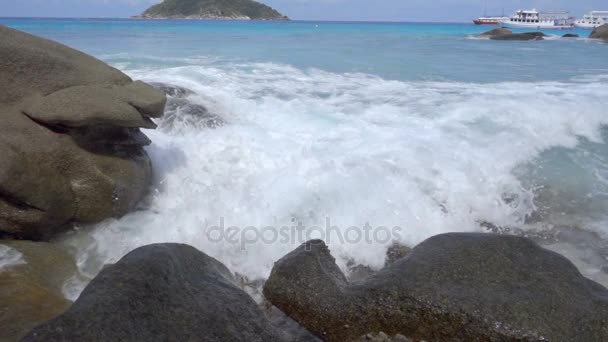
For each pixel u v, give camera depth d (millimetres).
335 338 3273
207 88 9445
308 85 10828
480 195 6223
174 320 2805
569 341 2879
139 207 5680
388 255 5023
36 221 4688
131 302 2797
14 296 3506
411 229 5445
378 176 6129
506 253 3518
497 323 2959
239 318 2979
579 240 5434
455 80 12625
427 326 3104
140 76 10125
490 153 7172
